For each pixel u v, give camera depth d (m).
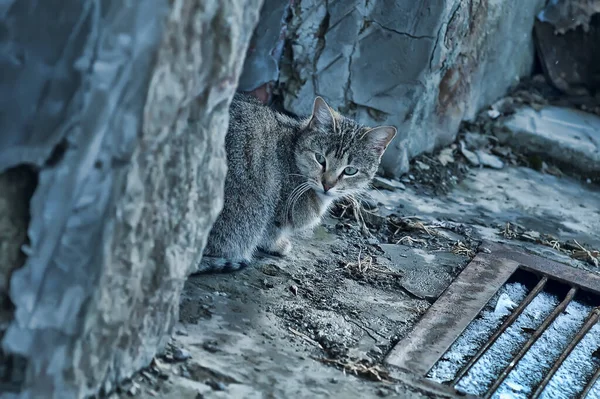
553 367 7.01
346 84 9.62
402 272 8.11
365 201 9.28
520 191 10.55
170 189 5.09
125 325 5.19
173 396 5.46
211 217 5.62
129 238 4.86
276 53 9.46
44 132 4.37
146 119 4.47
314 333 6.79
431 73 9.61
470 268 8.30
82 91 4.31
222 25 4.79
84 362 4.91
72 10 4.29
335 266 8.03
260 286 7.33
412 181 10.13
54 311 4.64
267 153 7.68
